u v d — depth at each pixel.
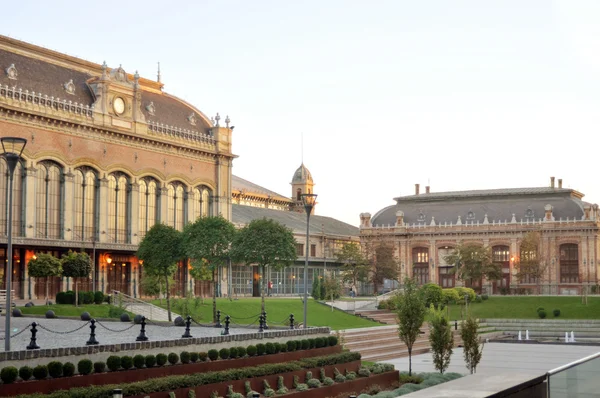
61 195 73.56
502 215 137.25
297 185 177.38
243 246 64.44
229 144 94.25
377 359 55.94
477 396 16.05
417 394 16.36
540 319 92.81
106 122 77.69
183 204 88.56
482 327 88.62
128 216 81.06
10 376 24.31
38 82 72.69
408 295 44.34
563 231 131.38
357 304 88.44
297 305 75.44
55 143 72.44
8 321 27.45
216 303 68.19
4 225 67.75
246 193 151.00
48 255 62.62
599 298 104.56
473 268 124.25
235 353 34.22
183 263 87.06
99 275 76.44
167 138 85.12
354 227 162.50
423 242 141.00
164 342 30.94
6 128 67.69
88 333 39.00
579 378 15.60
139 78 87.81
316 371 37.38
